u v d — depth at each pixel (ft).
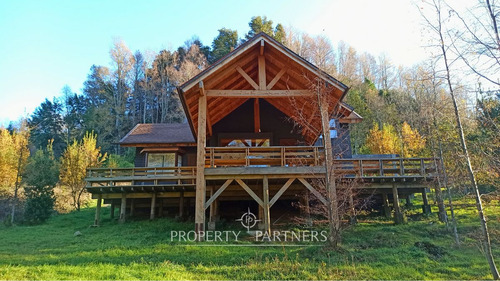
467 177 34.58
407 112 65.72
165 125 71.92
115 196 52.42
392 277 24.82
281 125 55.72
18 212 72.33
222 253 30.53
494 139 25.91
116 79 166.50
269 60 43.01
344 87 36.94
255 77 48.62
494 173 25.53
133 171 50.90
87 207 78.74
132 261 28.30
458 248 33.73
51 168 76.59
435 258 30.12
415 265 27.86
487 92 23.75
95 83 173.27
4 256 30.91
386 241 35.35
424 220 45.29
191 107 42.47
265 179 38.11
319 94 35.35
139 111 164.35
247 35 163.63
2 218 68.74
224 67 39.70
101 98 168.04
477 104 27.86
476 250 32.83
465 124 30.22
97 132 140.26
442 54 26.55
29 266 26.78
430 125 39.93
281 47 38.60
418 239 36.47
